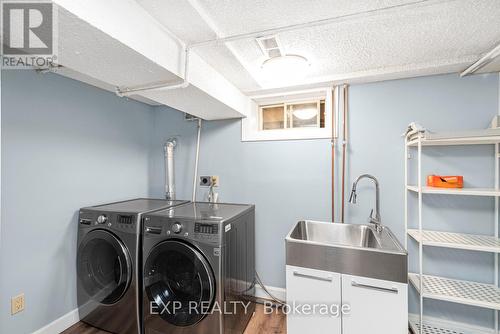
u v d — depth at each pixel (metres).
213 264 1.55
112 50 1.13
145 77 1.46
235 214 1.81
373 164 2.06
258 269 2.39
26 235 1.66
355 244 1.99
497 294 1.60
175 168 2.77
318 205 2.22
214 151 2.60
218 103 1.99
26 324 1.65
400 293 1.37
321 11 1.21
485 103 1.79
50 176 1.81
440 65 1.74
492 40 1.47
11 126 1.59
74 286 1.96
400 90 1.99
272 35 1.38
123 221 1.81
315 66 1.84
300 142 2.29
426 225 1.91
